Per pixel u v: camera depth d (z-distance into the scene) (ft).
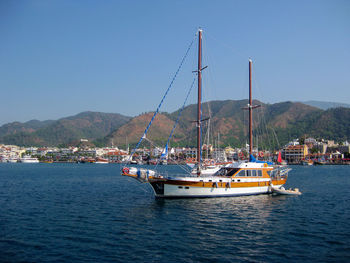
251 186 169.17
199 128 174.60
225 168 167.22
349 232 102.27
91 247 87.04
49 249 85.40
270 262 76.33
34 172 481.05
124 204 155.02
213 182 156.76
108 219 120.78
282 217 123.85
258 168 171.83
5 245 88.89
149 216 124.26
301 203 155.74
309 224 113.09
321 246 88.02
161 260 77.41
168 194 155.53
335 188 232.32
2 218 123.75
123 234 99.55
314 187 240.32
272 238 95.55
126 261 76.74
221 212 130.93
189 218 120.47
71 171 515.91
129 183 275.80
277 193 183.21
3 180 315.58
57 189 227.61
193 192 155.94
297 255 80.94
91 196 186.29
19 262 76.13
